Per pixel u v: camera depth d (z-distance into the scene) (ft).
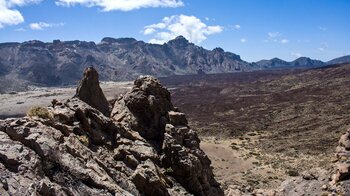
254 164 221.05
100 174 58.44
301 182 121.90
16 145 53.52
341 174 108.99
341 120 310.65
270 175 191.21
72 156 57.72
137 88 88.48
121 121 84.33
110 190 55.88
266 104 451.53
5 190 45.73
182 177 75.72
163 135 82.69
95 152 67.77
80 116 71.61
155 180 65.41
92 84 93.25
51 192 47.93
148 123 84.84
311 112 360.28
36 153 54.39
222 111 450.30
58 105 75.46
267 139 294.87
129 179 64.59
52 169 53.98
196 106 501.56
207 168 82.94
